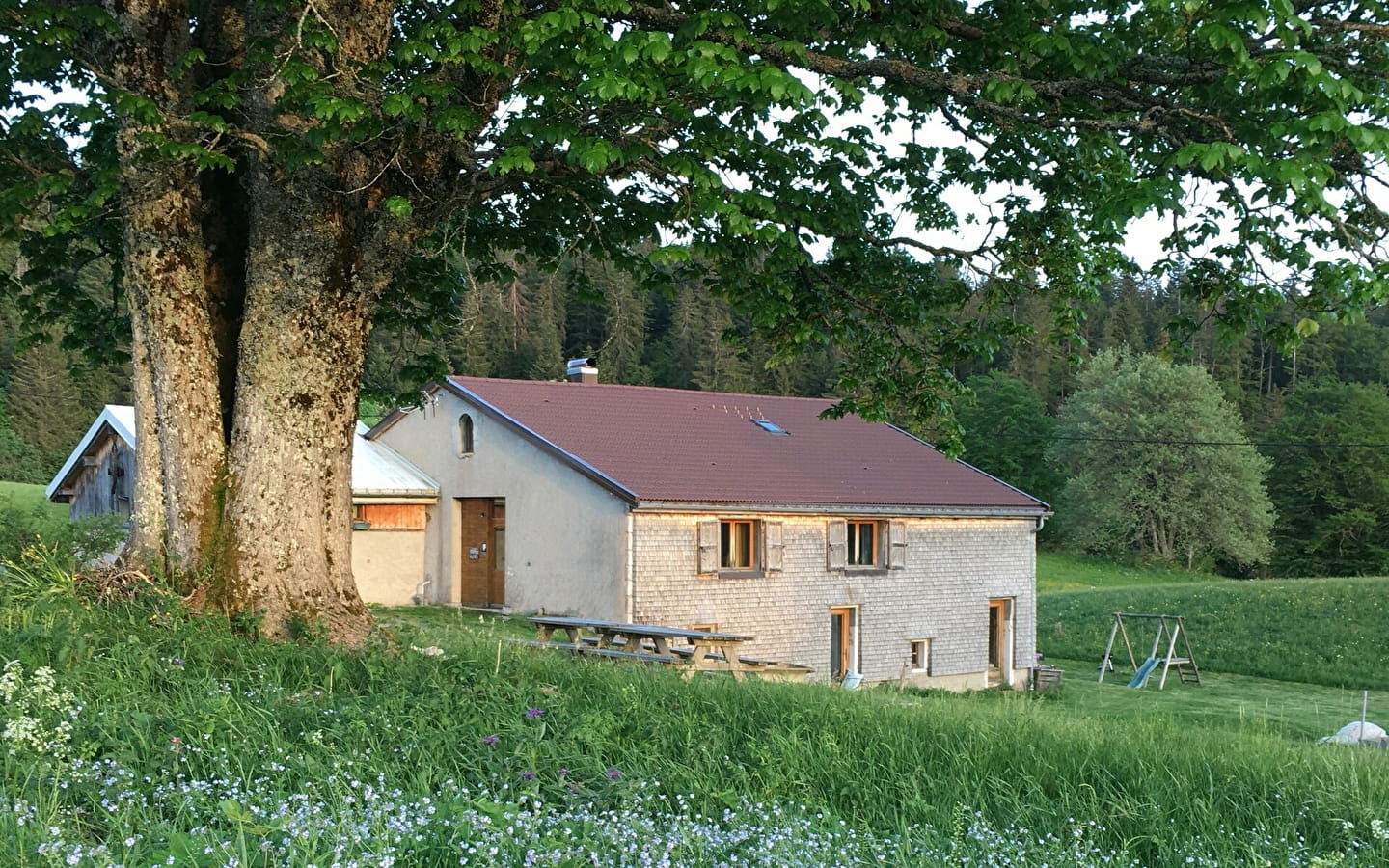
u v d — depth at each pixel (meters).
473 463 29.14
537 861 4.76
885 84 11.23
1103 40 10.07
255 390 10.65
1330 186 10.01
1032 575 31.45
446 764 6.54
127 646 8.29
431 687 8.02
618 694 8.70
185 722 6.45
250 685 7.95
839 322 13.49
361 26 10.38
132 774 5.51
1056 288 13.30
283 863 4.43
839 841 5.81
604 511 25.42
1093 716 10.82
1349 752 8.84
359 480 29.19
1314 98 8.64
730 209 9.80
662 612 25.05
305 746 6.52
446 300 15.02
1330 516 72.19
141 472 10.90
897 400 13.95
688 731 7.68
